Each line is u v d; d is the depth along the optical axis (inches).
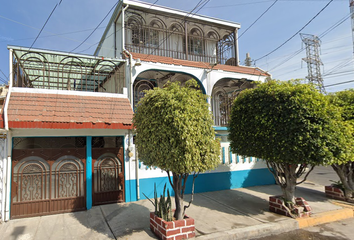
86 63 352.2
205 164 195.2
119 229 220.1
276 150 243.4
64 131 274.4
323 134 227.5
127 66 345.7
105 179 297.3
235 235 211.8
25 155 258.8
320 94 249.1
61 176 270.1
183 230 196.5
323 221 259.6
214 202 312.2
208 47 540.7
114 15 452.4
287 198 270.4
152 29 474.9
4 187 244.4
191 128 183.2
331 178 530.3
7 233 213.5
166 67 377.7
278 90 249.3
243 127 277.6
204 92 409.1
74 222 238.1
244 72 454.3
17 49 280.5
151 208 279.4
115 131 302.0
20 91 267.9
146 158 200.7
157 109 193.0
